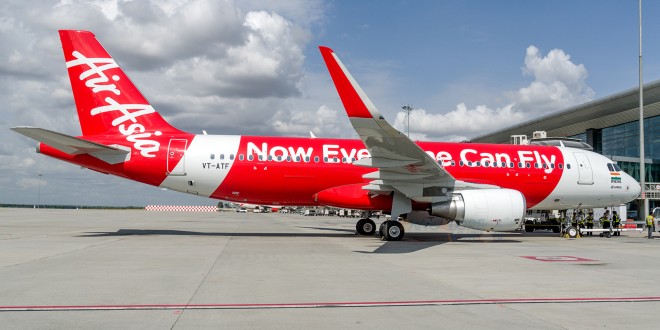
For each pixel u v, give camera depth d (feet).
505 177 72.95
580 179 75.05
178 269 37.91
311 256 47.65
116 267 38.81
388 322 22.02
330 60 51.31
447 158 72.02
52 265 39.75
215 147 68.95
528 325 21.58
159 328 20.58
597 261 45.75
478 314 23.71
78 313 23.31
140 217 181.47
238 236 74.13
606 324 21.85
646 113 141.49
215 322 21.70
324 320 22.31
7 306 24.76
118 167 67.82
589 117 157.48
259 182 69.10
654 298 28.02
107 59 68.85
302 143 70.69
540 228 97.60
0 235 73.41
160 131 69.87
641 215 123.34
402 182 65.51
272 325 21.31
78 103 68.23
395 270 38.50
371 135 55.93
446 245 61.36
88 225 109.40
